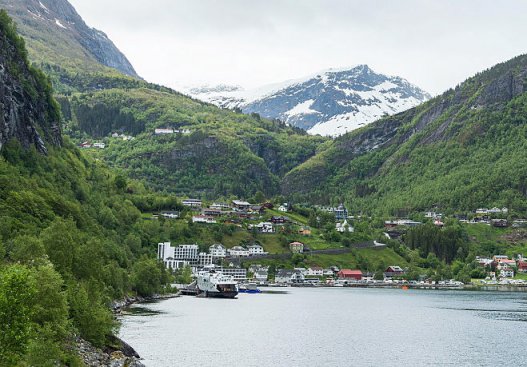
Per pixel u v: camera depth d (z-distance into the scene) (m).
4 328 86.19
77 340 133.62
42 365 102.75
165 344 175.00
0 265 128.25
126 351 145.88
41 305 120.25
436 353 177.62
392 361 165.62
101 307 146.50
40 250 151.75
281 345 185.25
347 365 159.62
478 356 173.50
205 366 150.25
